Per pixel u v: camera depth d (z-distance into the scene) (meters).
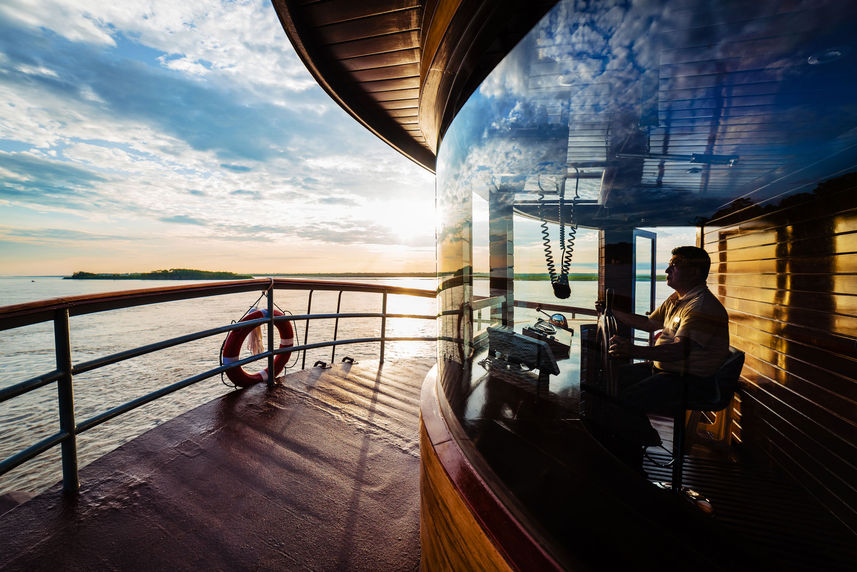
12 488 9.24
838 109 0.84
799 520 0.83
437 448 1.23
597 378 0.95
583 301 0.98
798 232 1.08
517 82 0.95
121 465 2.33
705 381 0.99
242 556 1.70
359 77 2.28
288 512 1.98
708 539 0.78
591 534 0.82
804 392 1.04
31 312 1.84
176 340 2.62
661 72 0.85
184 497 2.07
